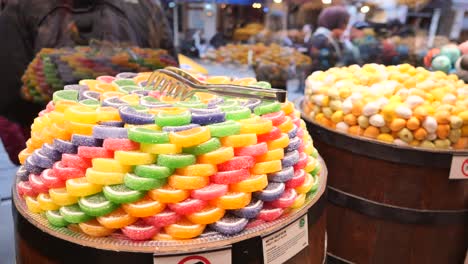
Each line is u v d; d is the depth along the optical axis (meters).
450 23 2.53
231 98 1.25
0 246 1.69
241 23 2.77
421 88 1.75
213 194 0.89
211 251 0.85
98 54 1.87
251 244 0.90
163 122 0.94
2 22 1.79
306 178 1.12
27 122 2.01
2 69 1.82
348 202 1.73
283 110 1.20
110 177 0.88
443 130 1.56
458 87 1.89
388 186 1.63
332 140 1.73
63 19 1.82
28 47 1.85
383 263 1.73
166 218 0.87
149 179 0.87
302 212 1.02
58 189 0.93
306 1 2.65
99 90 1.34
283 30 2.72
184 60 2.42
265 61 2.63
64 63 1.82
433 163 1.56
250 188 0.93
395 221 1.66
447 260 1.72
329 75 1.90
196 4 2.66
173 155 0.88
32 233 0.93
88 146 0.91
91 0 1.84
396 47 2.56
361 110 1.66
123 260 0.84
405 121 1.57
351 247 1.78
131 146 0.90
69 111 0.96
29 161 1.03
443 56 2.26
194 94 1.29
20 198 1.06
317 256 1.13
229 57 2.71
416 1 2.51
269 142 1.01
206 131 0.91
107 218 0.87
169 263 0.84
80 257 0.86
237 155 0.96
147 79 1.51
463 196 1.64
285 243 0.97
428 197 1.61
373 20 2.62
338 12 2.58
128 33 1.91
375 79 1.87
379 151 1.60
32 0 1.78
